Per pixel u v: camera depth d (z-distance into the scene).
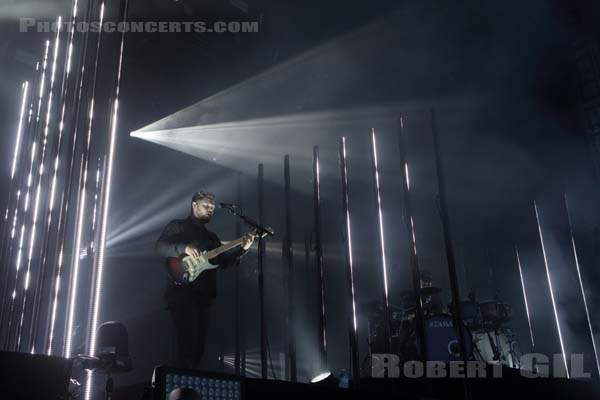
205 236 4.18
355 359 4.50
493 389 4.20
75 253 3.25
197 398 2.39
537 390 4.23
